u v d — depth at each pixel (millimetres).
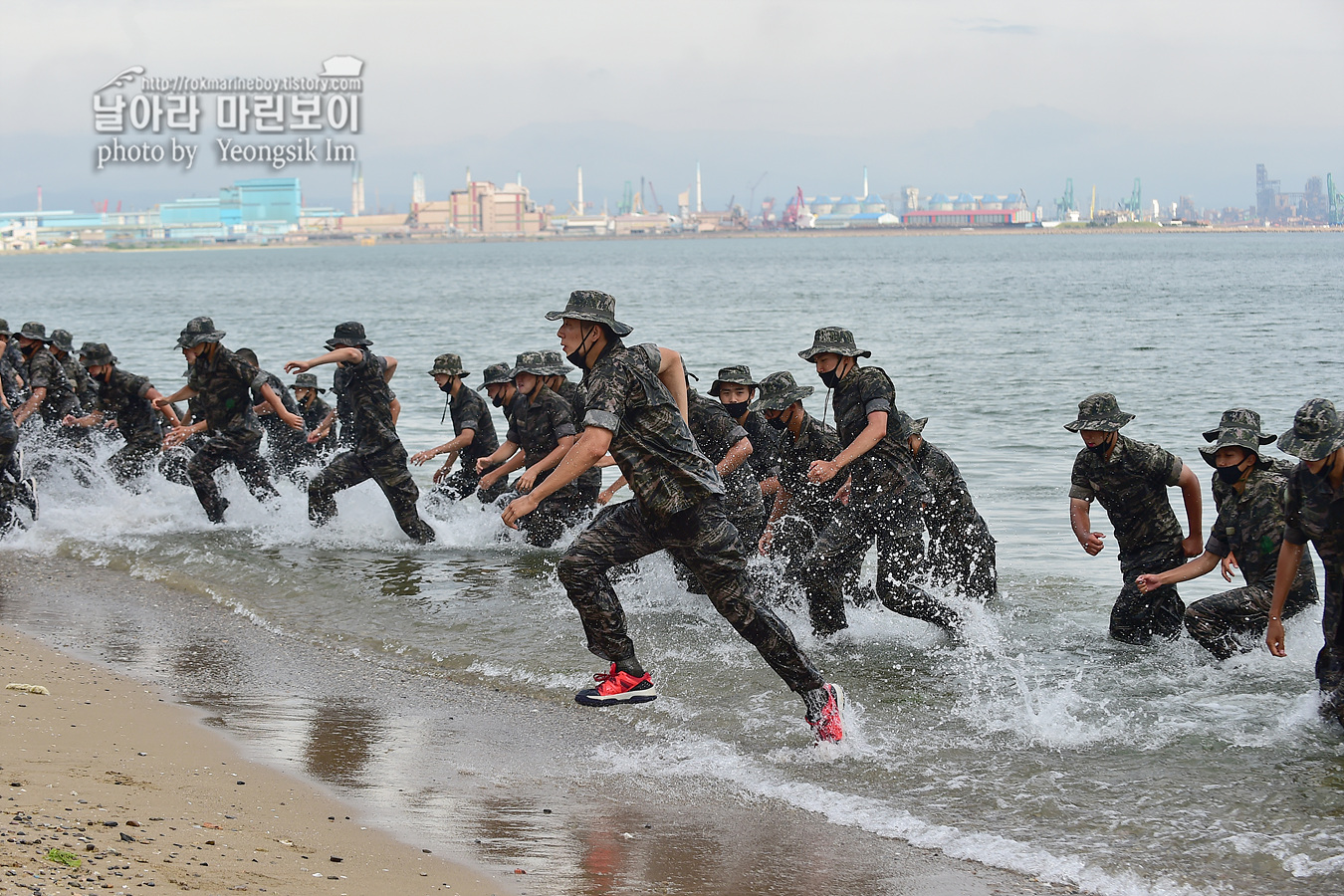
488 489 11359
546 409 10172
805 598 7738
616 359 5371
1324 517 5719
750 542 8219
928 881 4262
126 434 12688
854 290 69438
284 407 11750
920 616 7527
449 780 5270
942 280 81938
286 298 72938
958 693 6461
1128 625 7344
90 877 3635
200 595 9039
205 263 193500
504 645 7492
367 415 10617
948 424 17828
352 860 4207
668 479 5387
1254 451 6762
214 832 4316
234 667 7102
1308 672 6668
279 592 9000
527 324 44688
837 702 5570
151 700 6309
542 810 4914
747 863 4395
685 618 8086
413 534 10641
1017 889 4215
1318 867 4336
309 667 7129
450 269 135625
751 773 5371
